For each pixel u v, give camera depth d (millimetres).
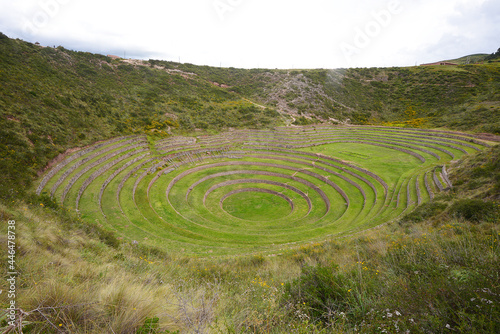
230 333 3939
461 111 65688
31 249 7098
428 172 33281
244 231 31078
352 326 4699
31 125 28359
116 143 40562
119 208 26984
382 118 79062
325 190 41094
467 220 14281
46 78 41750
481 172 23938
